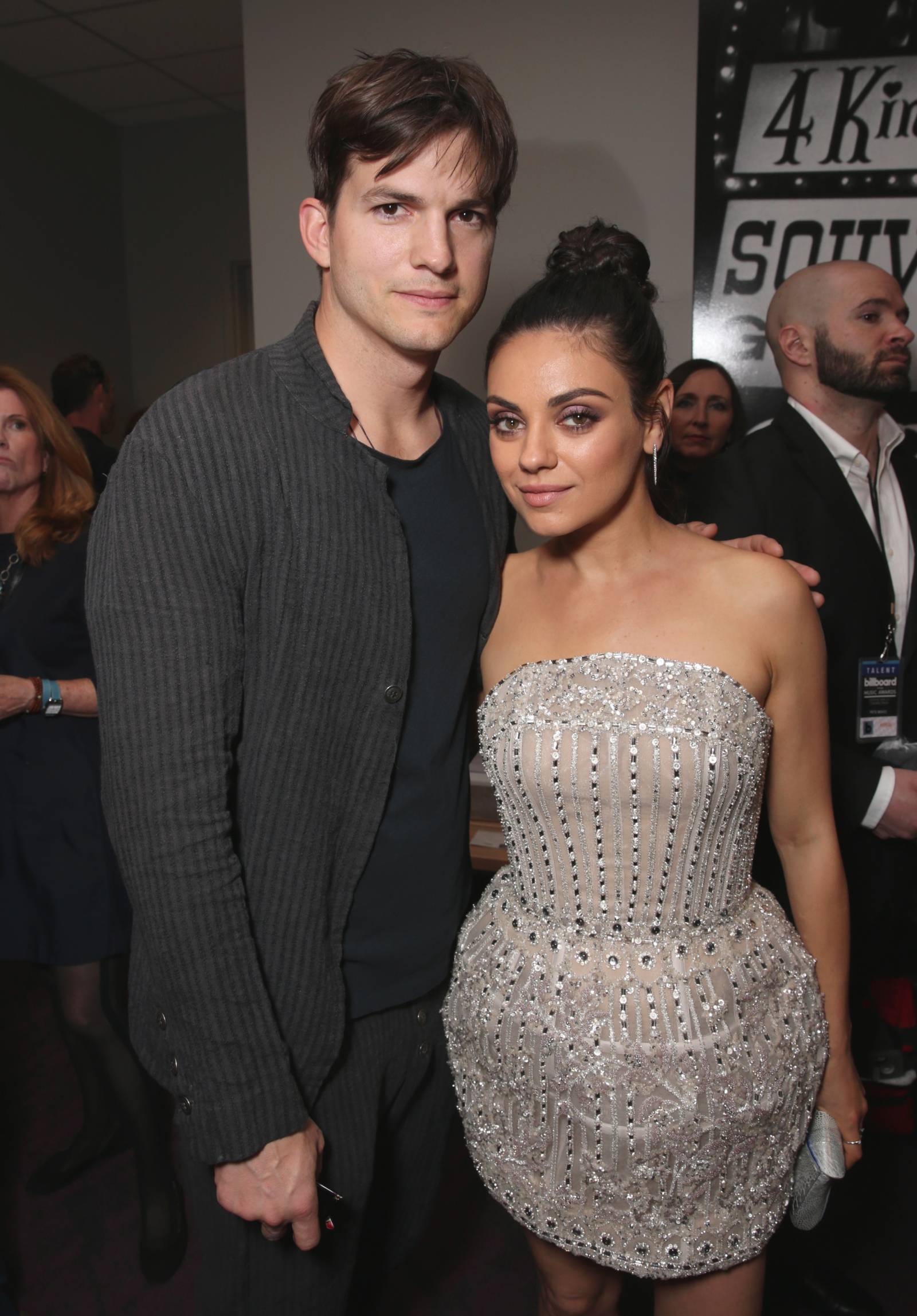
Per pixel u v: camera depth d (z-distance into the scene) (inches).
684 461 91.2
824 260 86.7
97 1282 71.6
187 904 36.0
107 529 36.8
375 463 41.1
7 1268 71.5
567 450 41.0
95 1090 82.8
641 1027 42.2
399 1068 49.5
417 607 44.8
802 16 83.5
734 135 86.5
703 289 89.1
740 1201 43.9
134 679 35.7
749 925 45.2
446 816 47.5
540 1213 45.3
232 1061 37.1
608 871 43.4
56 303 195.8
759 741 42.7
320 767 41.3
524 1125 45.1
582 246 42.6
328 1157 45.9
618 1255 43.9
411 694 45.1
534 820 44.5
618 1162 42.6
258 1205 38.0
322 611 39.8
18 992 114.1
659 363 42.4
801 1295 69.4
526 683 44.9
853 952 73.9
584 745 42.1
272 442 38.9
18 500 75.9
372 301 39.1
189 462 37.0
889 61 82.6
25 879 72.6
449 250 38.2
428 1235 77.5
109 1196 80.7
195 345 216.5
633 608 45.0
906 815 64.9
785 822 48.3
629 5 87.8
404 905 46.7
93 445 123.6
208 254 211.3
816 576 46.6
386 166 36.9
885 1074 78.5
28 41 164.7
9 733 73.0
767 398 89.4
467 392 50.7
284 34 96.1
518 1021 44.6
